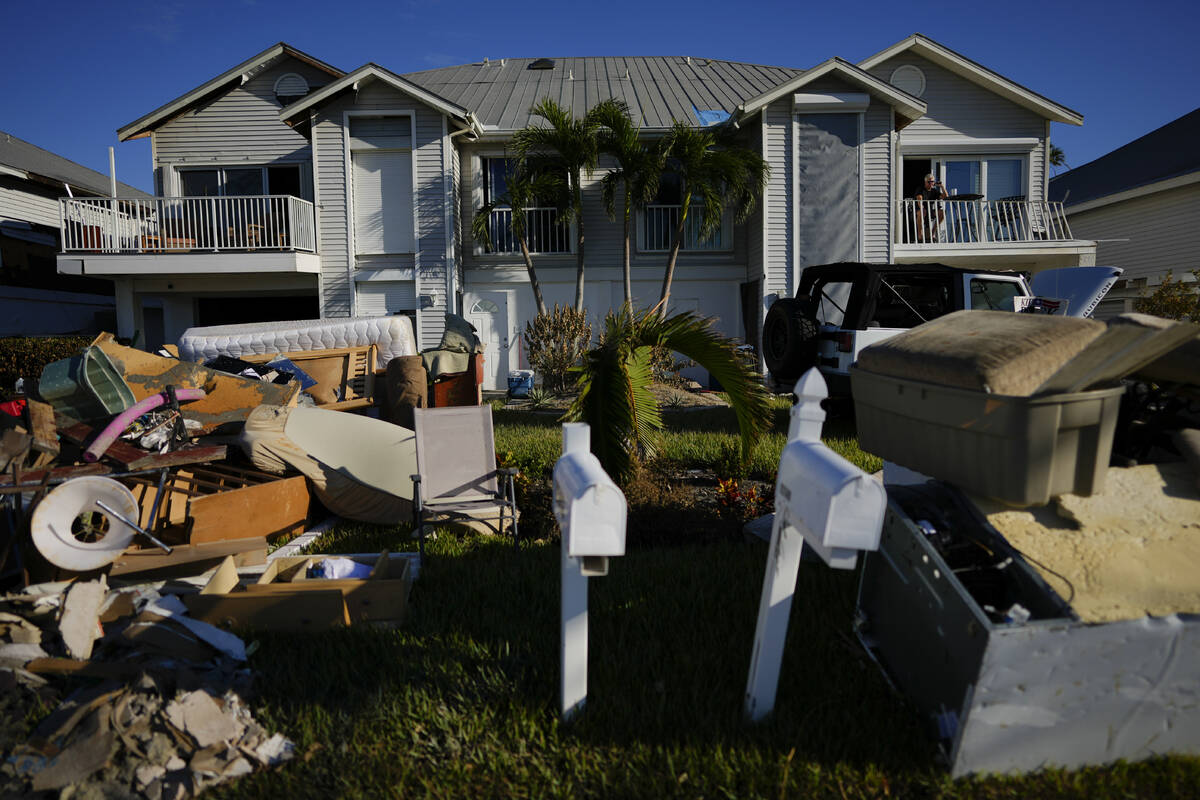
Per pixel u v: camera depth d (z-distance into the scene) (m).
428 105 16.27
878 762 2.74
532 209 16.97
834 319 10.48
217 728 2.88
